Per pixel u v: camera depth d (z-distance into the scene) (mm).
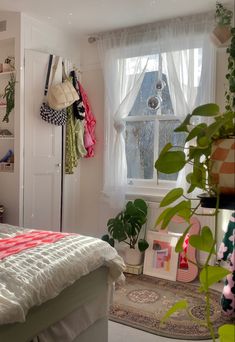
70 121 3805
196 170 701
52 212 3764
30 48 3488
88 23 3631
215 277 658
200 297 2869
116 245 3848
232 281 2533
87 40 4098
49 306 1565
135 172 3898
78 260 1765
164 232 3449
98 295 1978
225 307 2533
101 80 4027
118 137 3746
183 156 704
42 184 3646
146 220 3594
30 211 3539
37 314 1489
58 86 3514
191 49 3355
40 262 1613
